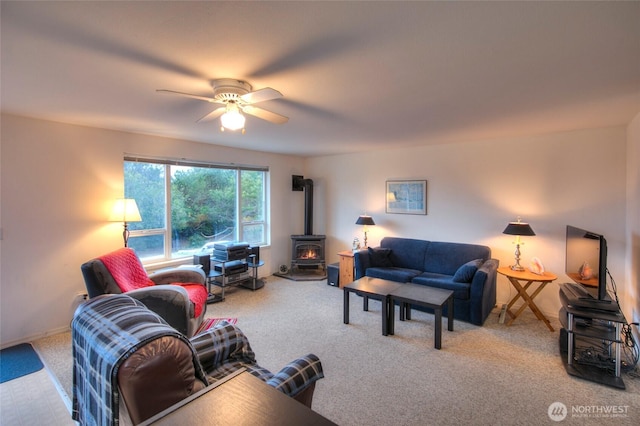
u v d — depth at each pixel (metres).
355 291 3.46
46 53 1.71
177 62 1.83
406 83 2.17
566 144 3.70
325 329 3.40
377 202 5.34
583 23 1.42
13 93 2.37
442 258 4.41
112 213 3.44
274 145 4.80
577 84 2.18
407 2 1.26
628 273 3.25
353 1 1.25
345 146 4.88
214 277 4.58
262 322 3.59
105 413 1.16
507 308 3.76
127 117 3.08
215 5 1.28
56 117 3.08
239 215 5.20
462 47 1.66
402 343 3.07
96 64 1.85
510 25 1.44
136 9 1.31
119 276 2.89
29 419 2.05
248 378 1.19
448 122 3.28
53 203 3.25
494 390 2.31
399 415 2.05
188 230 4.55
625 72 1.97
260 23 1.42
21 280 3.08
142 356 1.12
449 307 3.34
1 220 2.96
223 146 4.85
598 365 2.55
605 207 3.49
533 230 3.94
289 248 6.04
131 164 3.92
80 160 3.42
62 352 2.88
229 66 1.88
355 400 2.20
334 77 2.05
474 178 4.37
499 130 3.66
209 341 1.84
